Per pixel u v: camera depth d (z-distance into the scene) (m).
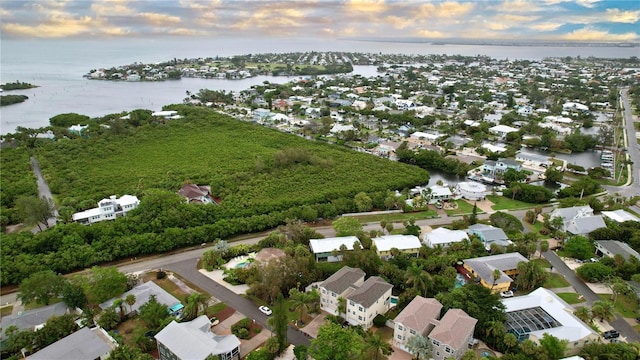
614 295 110.50
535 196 179.12
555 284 118.50
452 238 135.50
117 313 99.75
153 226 139.25
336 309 103.38
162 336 85.94
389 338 96.31
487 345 92.94
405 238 134.38
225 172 199.75
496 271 108.94
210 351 82.00
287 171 199.75
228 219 148.62
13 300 108.50
